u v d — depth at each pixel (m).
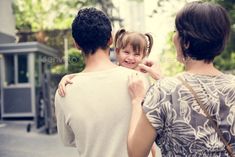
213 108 1.98
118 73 2.46
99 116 2.41
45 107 14.95
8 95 19.97
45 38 21.73
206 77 2.04
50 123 14.85
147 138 2.04
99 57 2.51
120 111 2.41
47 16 27.48
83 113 2.43
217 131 1.96
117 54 3.46
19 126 17.25
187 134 1.97
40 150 11.69
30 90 19.77
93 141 2.41
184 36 2.05
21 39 23.53
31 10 26.81
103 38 2.49
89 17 2.48
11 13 19.81
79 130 2.45
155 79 2.44
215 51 2.05
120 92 2.42
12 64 20.05
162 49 17.36
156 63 2.57
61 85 2.51
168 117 2.00
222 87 2.02
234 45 19.92
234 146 1.98
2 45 19.69
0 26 18.98
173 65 23.78
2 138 13.86
